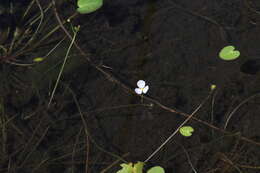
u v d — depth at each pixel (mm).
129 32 1074
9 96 1021
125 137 981
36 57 1057
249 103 1000
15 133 990
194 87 1016
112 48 1060
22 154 973
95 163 964
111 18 1093
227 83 1017
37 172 960
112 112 1004
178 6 1096
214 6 1093
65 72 1040
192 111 999
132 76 1031
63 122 999
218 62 1034
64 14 1104
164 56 1044
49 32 1082
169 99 1009
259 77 1020
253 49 1042
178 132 982
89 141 982
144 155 967
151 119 995
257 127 980
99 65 1044
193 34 1062
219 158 961
